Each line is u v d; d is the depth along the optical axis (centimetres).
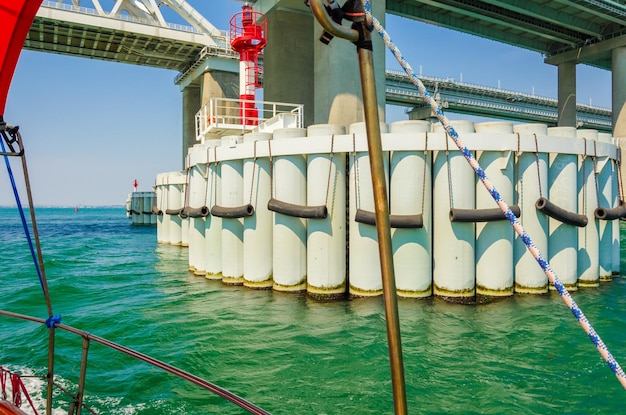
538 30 4088
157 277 1722
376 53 2031
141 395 705
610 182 1373
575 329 942
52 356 397
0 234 4953
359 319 1045
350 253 1227
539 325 971
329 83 2062
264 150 1298
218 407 662
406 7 3634
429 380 723
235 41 1883
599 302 1141
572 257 1233
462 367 769
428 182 1183
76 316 1158
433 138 1150
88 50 4316
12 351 913
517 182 1205
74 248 2988
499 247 1162
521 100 7050
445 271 1161
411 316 1045
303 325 1016
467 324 987
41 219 10731
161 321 1081
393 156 1188
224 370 785
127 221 9006
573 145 1229
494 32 4219
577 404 642
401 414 178
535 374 738
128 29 3831
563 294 178
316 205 1232
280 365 799
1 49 292
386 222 177
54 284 1611
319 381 732
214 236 1505
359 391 694
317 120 2153
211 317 1098
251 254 1341
